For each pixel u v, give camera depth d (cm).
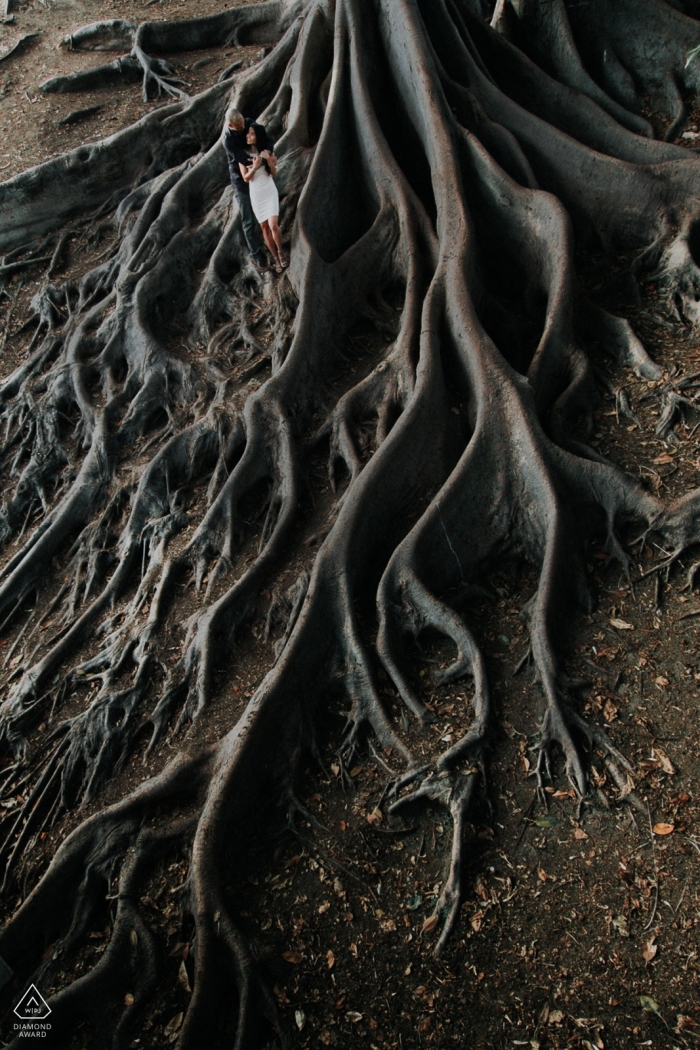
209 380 1152
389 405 1041
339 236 1213
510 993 754
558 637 898
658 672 871
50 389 1217
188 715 906
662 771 822
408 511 988
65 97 1620
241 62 1541
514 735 859
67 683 967
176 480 1090
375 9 1189
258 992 760
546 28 1310
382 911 798
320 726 894
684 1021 727
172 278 1255
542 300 1124
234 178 1154
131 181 1473
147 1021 766
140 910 806
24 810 888
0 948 798
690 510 916
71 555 1091
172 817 845
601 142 1225
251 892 814
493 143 1170
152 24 1594
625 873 786
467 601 941
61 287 1370
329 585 920
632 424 1014
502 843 815
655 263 1133
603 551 947
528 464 945
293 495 1017
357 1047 745
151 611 980
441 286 1045
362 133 1181
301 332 1105
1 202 1453
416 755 854
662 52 1312
